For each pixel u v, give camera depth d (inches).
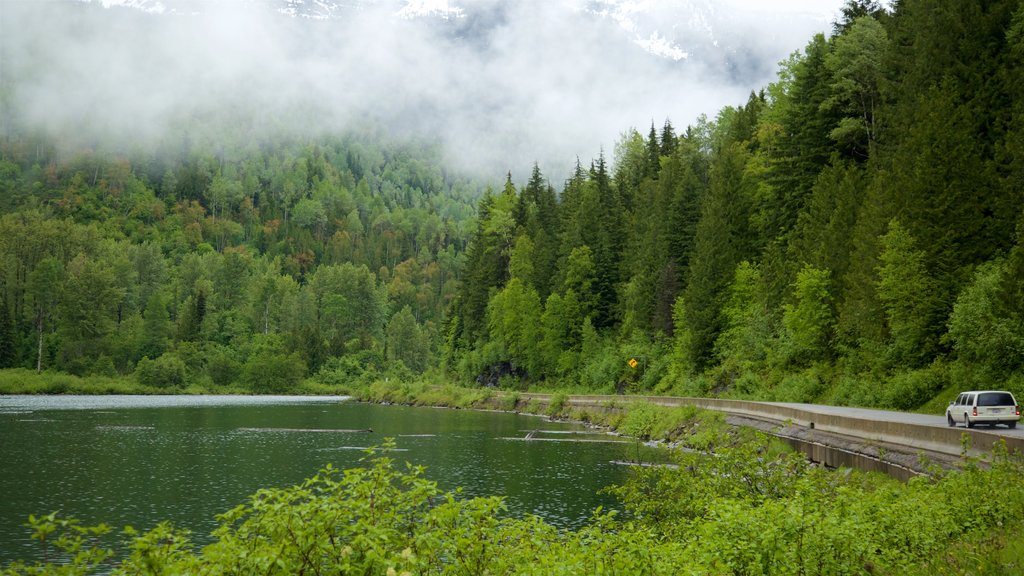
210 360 6737.2
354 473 452.4
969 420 1295.5
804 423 1558.8
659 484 882.8
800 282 2532.0
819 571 513.3
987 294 1830.7
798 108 3272.6
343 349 7514.8
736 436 1802.4
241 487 1526.8
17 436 2466.8
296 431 2696.9
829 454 1343.5
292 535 394.9
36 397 5290.4
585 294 4571.9
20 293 6993.1
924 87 2559.1
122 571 386.9
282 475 1670.8
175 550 408.2
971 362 1859.0
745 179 3673.7
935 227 2076.8
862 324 2260.1
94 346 6437.0
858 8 3617.1
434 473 1665.8
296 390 6737.2
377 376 7170.3
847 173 2687.0
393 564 385.4
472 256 6112.2
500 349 4968.0
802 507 575.8
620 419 2800.2
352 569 386.9
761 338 2903.5
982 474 684.1
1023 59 2279.8
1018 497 636.7
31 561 987.9
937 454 1007.6
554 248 5132.9
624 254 4579.2
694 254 3612.2
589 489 1462.8
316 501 412.8
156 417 3363.7
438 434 2605.8
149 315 6825.8
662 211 4165.8
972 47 2432.3
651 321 3966.5
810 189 3157.0
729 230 3388.3
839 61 3174.2
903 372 2076.8
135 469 1758.1
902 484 926.4
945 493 688.4
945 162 2118.6
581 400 3361.2
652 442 2301.9
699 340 3250.5
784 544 523.2
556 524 1158.3
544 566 453.4
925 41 2603.3
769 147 3678.6
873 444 1199.6
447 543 449.7
